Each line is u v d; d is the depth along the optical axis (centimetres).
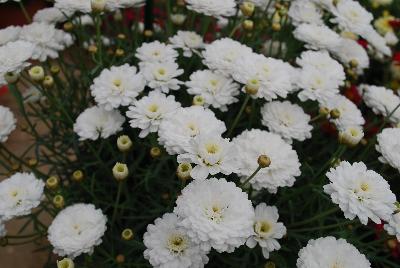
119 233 36
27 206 30
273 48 48
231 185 27
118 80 34
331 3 44
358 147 42
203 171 26
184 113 30
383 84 55
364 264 27
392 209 28
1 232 31
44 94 36
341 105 39
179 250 27
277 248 29
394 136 34
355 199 28
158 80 35
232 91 35
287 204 37
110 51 44
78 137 38
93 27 50
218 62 36
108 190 39
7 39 40
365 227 37
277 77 34
